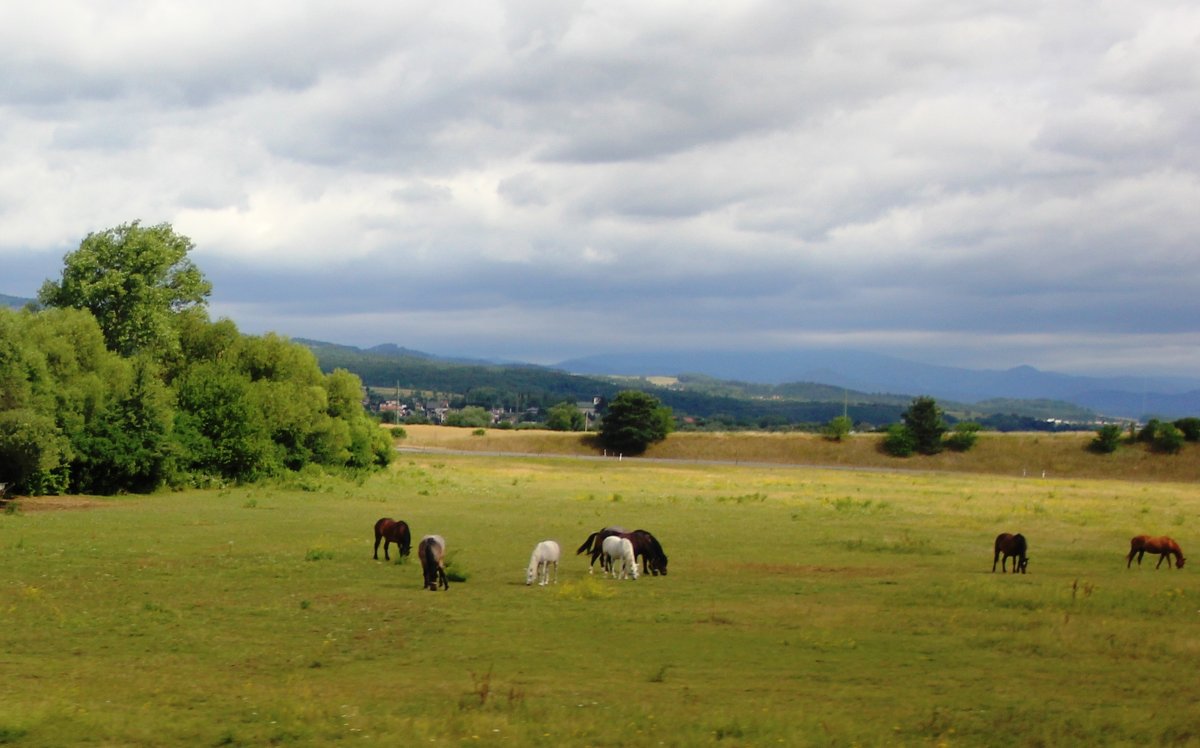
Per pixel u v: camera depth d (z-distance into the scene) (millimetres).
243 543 36094
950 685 16203
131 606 22594
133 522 43031
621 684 16141
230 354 80500
